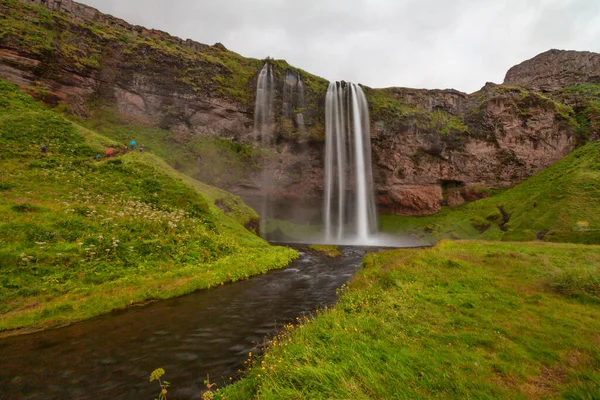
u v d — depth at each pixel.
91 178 24.00
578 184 48.00
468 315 8.42
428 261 16.06
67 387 6.34
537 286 11.58
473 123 71.06
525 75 104.31
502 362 5.57
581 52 92.38
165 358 7.75
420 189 68.69
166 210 23.73
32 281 11.96
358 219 63.50
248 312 11.80
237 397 5.05
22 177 20.70
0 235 13.70
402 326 7.44
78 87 43.62
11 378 6.67
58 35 43.50
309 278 18.88
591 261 16.05
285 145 60.22
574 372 5.16
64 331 9.40
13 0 41.38
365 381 4.66
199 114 53.91
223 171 52.38
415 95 74.81
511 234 47.09
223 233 25.80
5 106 31.20
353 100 65.12
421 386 4.63
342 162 63.53
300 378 4.89
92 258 14.64
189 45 60.59
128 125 47.25
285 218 64.44
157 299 13.12
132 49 49.81
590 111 70.25
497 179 68.50
